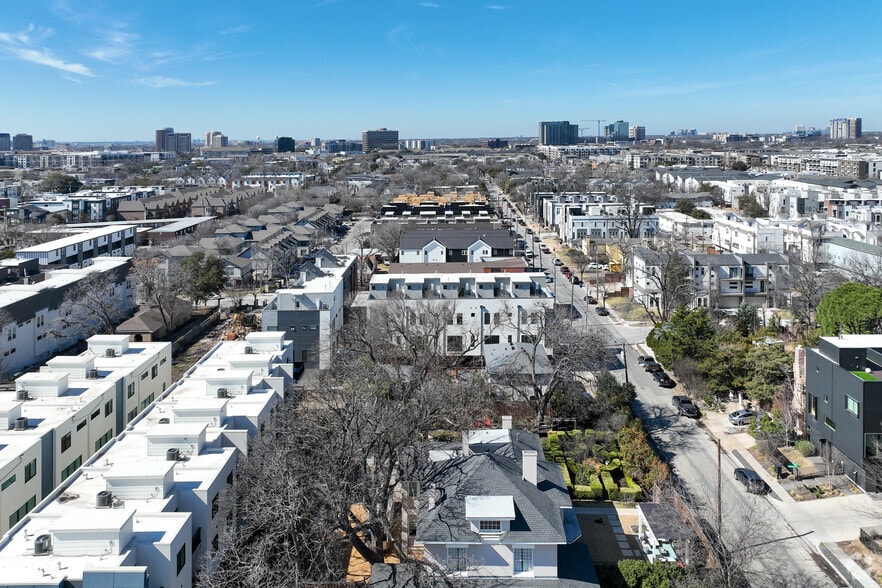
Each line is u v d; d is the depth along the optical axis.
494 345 74.31
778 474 52.16
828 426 53.75
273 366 59.12
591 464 54.06
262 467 39.34
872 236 114.31
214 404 45.97
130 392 57.16
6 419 45.00
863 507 47.19
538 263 138.75
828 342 54.41
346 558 40.97
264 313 76.06
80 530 30.67
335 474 37.16
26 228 157.38
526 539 34.38
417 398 50.06
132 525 32.75
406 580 34.34
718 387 66.56
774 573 40.59
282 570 35.50
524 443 43.75
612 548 43.41
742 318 84.38
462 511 35.62
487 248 115.06
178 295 103.12
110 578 28.86
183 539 33.50
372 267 125.31
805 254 109.56
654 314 97.56
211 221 179.50
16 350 77.62
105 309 86.50
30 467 42.22
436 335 65.00
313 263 104.56
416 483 40.94
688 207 172.00
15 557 30.75
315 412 47.25
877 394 48.66
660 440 59.81
